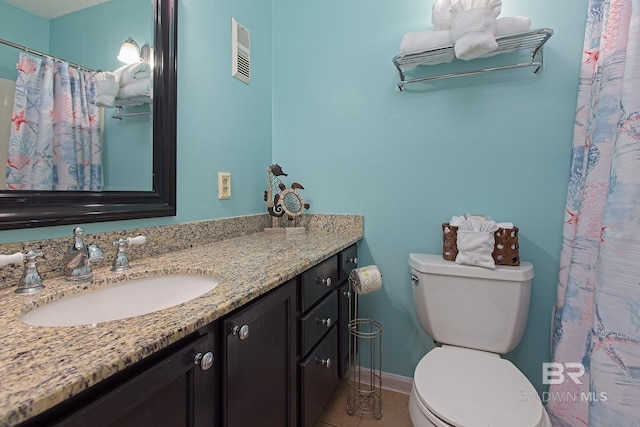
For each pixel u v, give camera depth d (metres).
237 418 0.74
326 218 1.73
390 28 1.59
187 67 1.25
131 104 1.05
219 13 1.43
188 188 1.27
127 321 0.57
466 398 0.92
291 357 0.98
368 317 1.67
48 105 0.85
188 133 1.26
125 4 1.03
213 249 1.24
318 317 1.17
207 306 0.64
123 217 1.00
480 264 1.23
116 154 1.01
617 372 0.91
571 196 1.25
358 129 1.66
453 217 1.42
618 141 0.93
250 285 0.78
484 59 1.42
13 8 0.77
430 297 1.32
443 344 1.32
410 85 1.55
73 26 0.90
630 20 0.95
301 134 1.79
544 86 1.33
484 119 1.43
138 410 0.50
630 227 0.90
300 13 1.78
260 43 1.74
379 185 1.63
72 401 0.41
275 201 1.68
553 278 1.34
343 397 1.57
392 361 1.64
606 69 1.09
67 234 0.87
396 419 1.41
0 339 0.50
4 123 0.76
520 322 1.21
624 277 0.91
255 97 1.70
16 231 0.76
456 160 1.48
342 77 1.69
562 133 1.31
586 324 1.15
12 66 0.77
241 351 0.75
